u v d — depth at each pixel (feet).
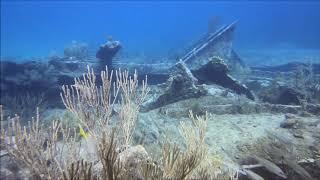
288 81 58.18
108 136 13.84
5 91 51.47
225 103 40.22
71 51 73.56
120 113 16.10
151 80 52.70
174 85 41.73
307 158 24.81
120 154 15.24
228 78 47.73
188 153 14.05
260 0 630.33
